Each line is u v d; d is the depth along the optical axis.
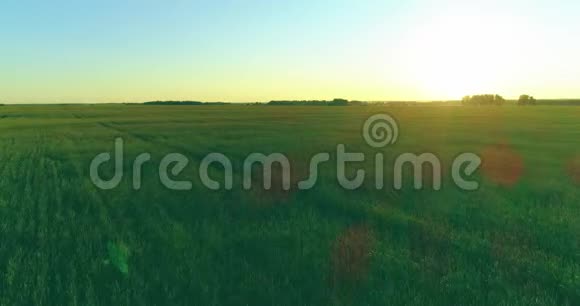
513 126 50.31
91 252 7.85
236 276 6.88
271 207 11.38
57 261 7.44
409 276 6.82
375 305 5.97
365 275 6.85
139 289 6.42
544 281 6.61
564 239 8.59
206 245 8.30
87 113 89.38
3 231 9.05
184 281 6.68
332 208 11.44
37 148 25.86
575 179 16.05
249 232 9.10
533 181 15.58
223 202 11.95
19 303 6.04
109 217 10.32
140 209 11.20
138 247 8.22
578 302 6.05
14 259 7.44
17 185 14.22
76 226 9.55
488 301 5.98
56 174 16.50
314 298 6.14
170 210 11.23
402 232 9.11
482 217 10.38
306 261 7.42
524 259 7.41
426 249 8.00
